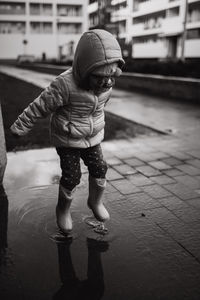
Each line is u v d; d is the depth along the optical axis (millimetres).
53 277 2463
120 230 3115
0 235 3002
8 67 39656
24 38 58750
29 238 2963
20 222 3234
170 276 2486
